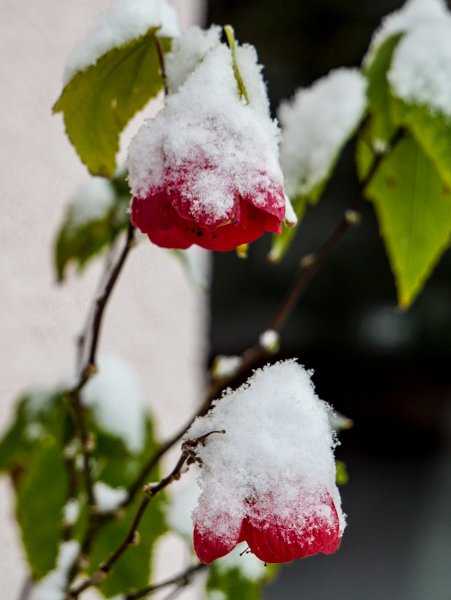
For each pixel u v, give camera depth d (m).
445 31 0.56
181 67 0.49
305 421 0.46
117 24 0.49
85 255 0.64
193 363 1.06
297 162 0.58
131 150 0.46
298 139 0.59
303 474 0.45
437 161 0.56
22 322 0.79
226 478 0.45
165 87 0.49
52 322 0.83
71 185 0.86
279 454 0.45
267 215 0.45
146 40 0.50
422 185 0.61
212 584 0.60
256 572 0.61
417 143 0.60
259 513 0.44
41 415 0.66
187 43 0.49
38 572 0.61
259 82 0.47
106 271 0.63
